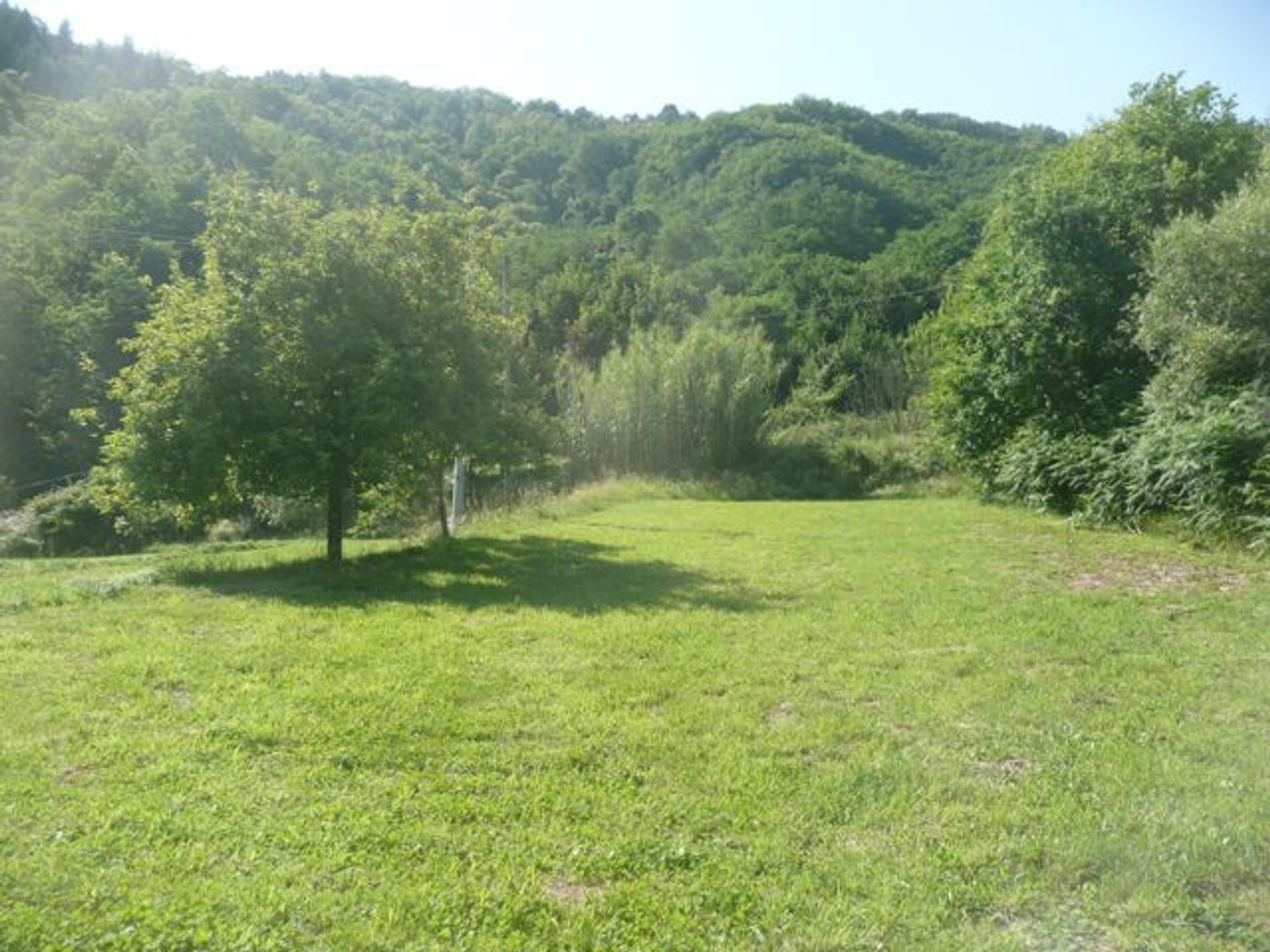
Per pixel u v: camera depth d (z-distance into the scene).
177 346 11.88
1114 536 14.57
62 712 5.64
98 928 3.33
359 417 11.99
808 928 3.45
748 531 17.08
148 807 4.30
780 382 38.38
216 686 6.26
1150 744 5.30
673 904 3.61
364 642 7.60
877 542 14.73
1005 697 6.16
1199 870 3.80
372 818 4.26
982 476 21.69
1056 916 3.53
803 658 7.19
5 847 3.91
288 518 26.19
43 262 34.22
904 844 4.11
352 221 13.12
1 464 32.28
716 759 5.09
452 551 13.88
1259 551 11.87
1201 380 14.00
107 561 18.44
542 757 5.06
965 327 21.02
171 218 36.12
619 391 31.77
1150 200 18.08
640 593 10.09
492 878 3.77
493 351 14.28
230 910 3.47
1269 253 13.09
